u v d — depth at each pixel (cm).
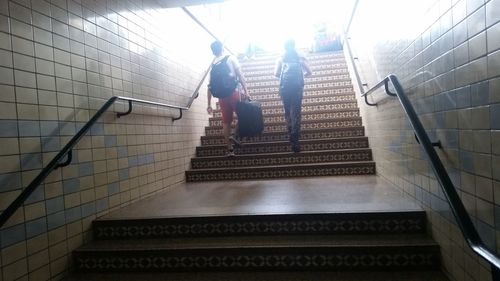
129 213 272
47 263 210
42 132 211
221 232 247
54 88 222
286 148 454
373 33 361
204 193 345
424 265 206
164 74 400
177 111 429
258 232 244
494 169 135
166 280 216
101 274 229
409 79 238
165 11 410
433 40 192
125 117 308
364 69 434
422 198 232
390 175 321
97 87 269
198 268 225
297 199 288
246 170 422
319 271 215
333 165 405
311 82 600
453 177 174
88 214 251
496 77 130
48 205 213
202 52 547
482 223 146
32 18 206
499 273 110
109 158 280
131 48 326
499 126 130
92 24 267
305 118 508
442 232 198
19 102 194
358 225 235
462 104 159
